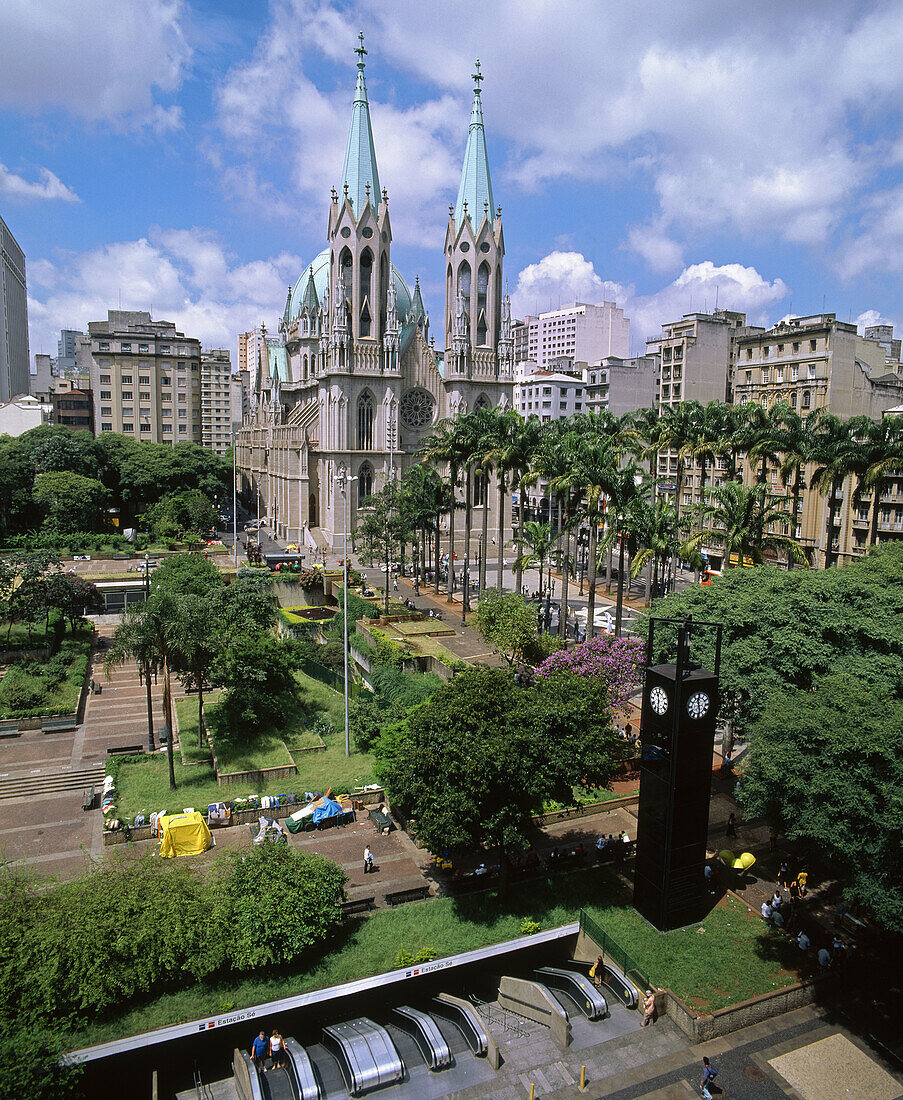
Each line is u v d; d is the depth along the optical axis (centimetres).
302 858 3450
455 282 12962
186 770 5084
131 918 3006
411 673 6347
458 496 12950
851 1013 3103
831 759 3000
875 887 2783
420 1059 2833
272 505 14688
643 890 3581
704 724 3416
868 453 6750
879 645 4119
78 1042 2703
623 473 6350
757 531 6188
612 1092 2691
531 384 16700
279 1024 2962
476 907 3591
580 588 9725
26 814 4559
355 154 11869
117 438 15438
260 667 5644
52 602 7212
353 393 12162
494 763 3322
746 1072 2786
